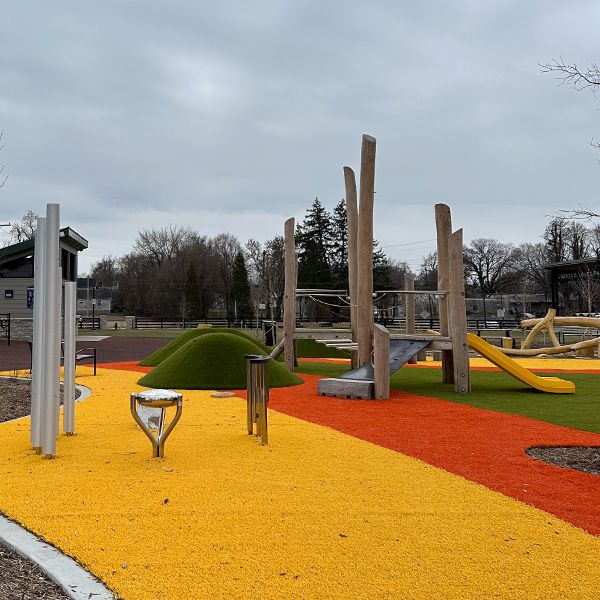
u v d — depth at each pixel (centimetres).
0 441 754
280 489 548
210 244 9275
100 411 992
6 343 3098
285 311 1789
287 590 354
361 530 448
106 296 9625
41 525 455
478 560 396
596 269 3028
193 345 1412
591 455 706
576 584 363
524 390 1342
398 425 882
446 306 1476
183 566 386
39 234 666
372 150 1328
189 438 774
